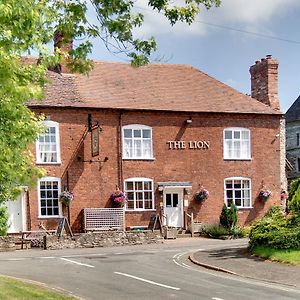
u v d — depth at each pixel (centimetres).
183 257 2280
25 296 1302
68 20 1364
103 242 2830
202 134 3497
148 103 3419
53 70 3472
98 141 3172
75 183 3225
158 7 1404
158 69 3800
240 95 3728
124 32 1430
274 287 1561
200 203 3466
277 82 3806
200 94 3638
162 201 3381
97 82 3503
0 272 1852
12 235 2820
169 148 3425
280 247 2069
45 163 3173
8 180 1162
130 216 3316
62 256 2342
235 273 1817
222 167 3528
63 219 2816
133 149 3356
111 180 3294
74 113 3247
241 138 3584
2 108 1016
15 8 930
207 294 1450
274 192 3634
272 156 3653
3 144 1046
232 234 3228
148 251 2522
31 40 1016
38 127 1206
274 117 3675
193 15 1424
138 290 1518
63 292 1455
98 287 1566
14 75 991
